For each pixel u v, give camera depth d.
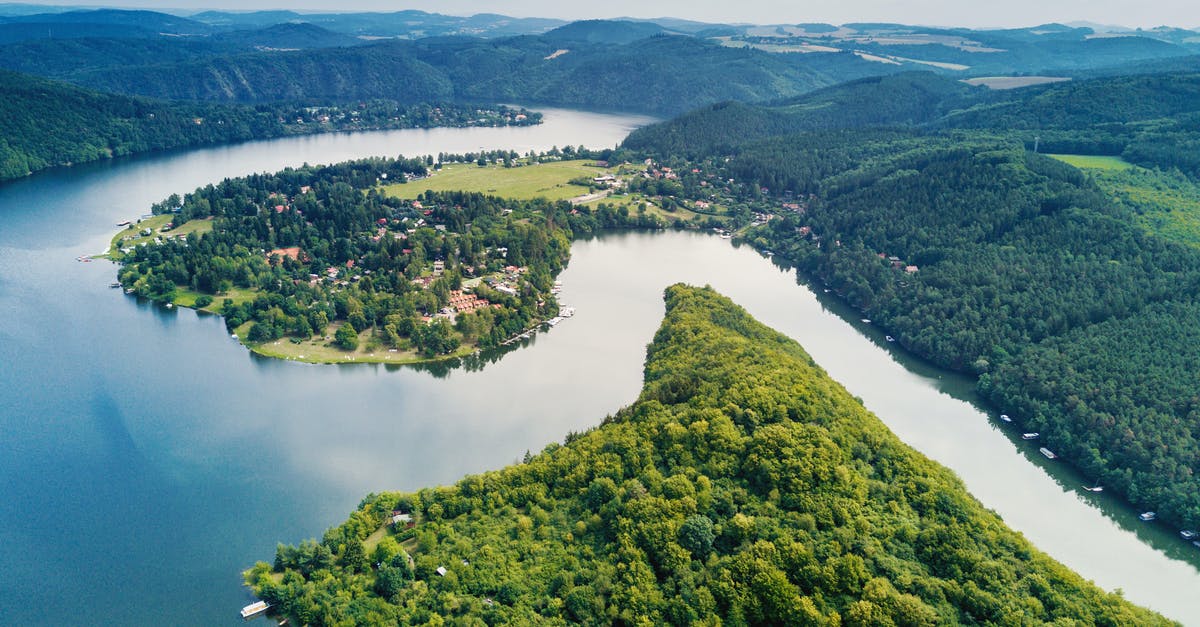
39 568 189.88
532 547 176.50
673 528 167.62
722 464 187.25
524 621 153.25
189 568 190.50
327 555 179.25
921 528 167.88
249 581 181.62
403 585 168.50
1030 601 145.62
